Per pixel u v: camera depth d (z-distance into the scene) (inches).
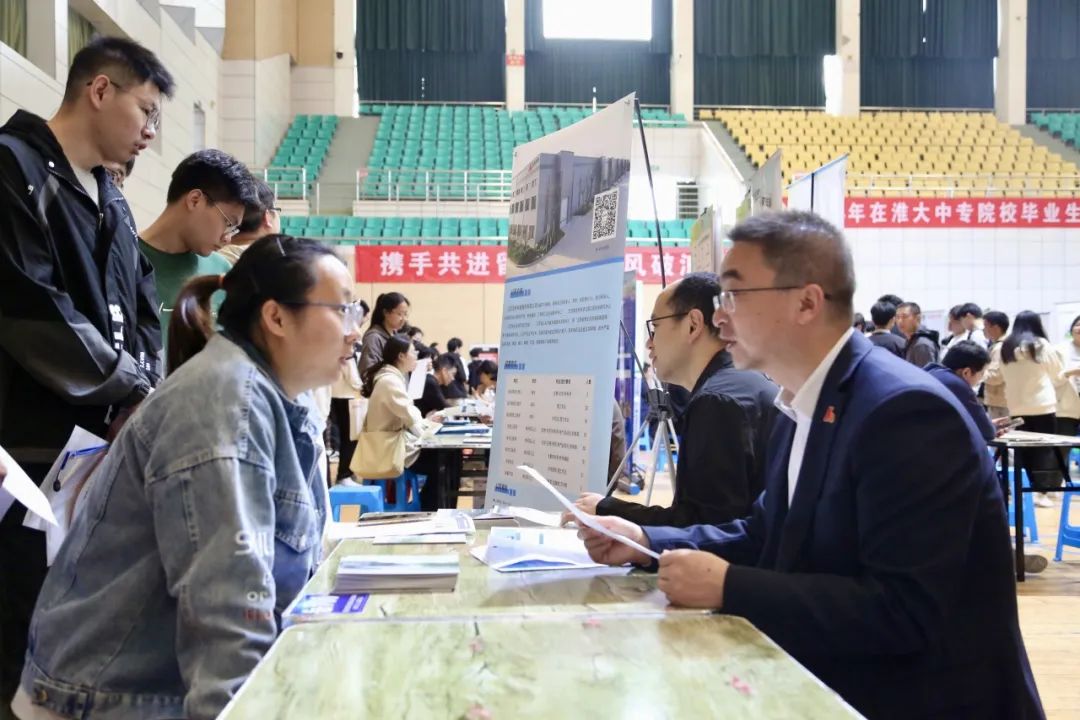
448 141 557.0
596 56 640.4
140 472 44.3
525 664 33.1
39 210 69.7
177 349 51.7
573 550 54.9
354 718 28.0
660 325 71.9
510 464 81.0
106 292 76.0
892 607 40.4
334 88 577.6
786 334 47.2
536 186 84.4
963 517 41.3
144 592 43.3
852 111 619.5
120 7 266.5
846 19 617.6
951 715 43.0
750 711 28.5
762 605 40.9
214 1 411.8
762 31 631.8
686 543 52.8
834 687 43.8
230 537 40.9
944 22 637.3
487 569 51.0
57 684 42.9
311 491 54.7
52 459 71.0
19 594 68.2
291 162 509.0
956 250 440.5
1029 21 632.4
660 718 28.0
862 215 438.9
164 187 318.7
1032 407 217.2
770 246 47.3
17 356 68.6
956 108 653.9
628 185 70.1
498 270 408.2
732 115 597.3
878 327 218.1
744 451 61.2
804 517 45.9
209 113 423.5
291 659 33.8
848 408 45.3
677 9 617.0
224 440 42.6
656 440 92.4
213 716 37.8
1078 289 443.2
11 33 204.7
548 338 79.0
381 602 43.0
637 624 38.7
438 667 32.8
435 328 407.2
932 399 42.5
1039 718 44.8
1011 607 44.4
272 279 48.4
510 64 613.9
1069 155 563.5
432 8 618.8
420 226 455.2
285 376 50.0
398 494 197.9
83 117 75.8
